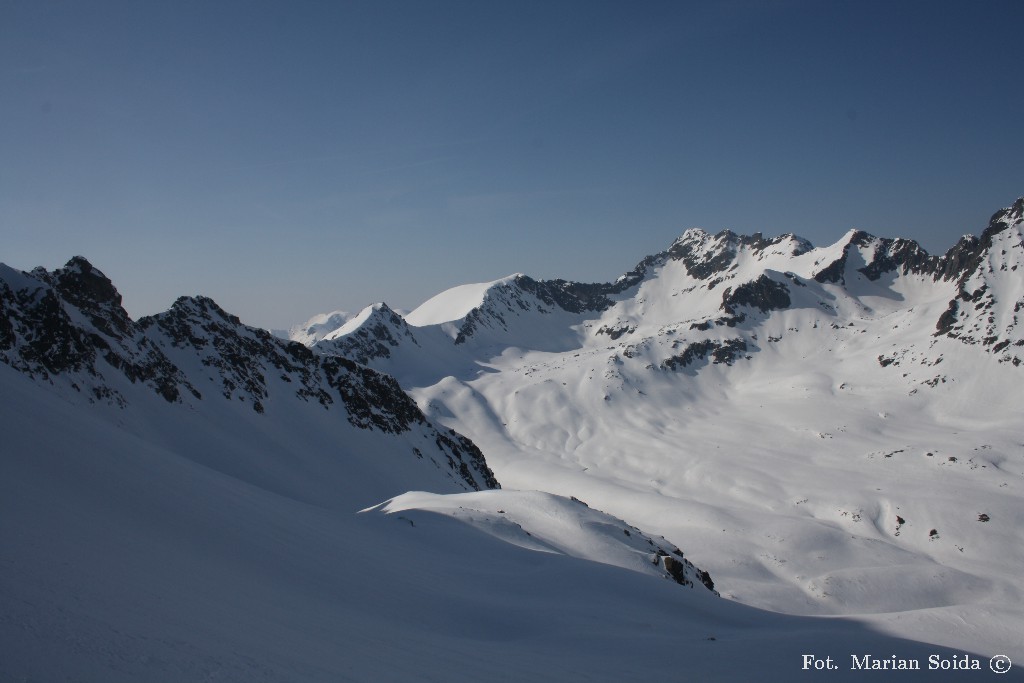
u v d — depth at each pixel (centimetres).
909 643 3125
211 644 1263
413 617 2459
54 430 2769
